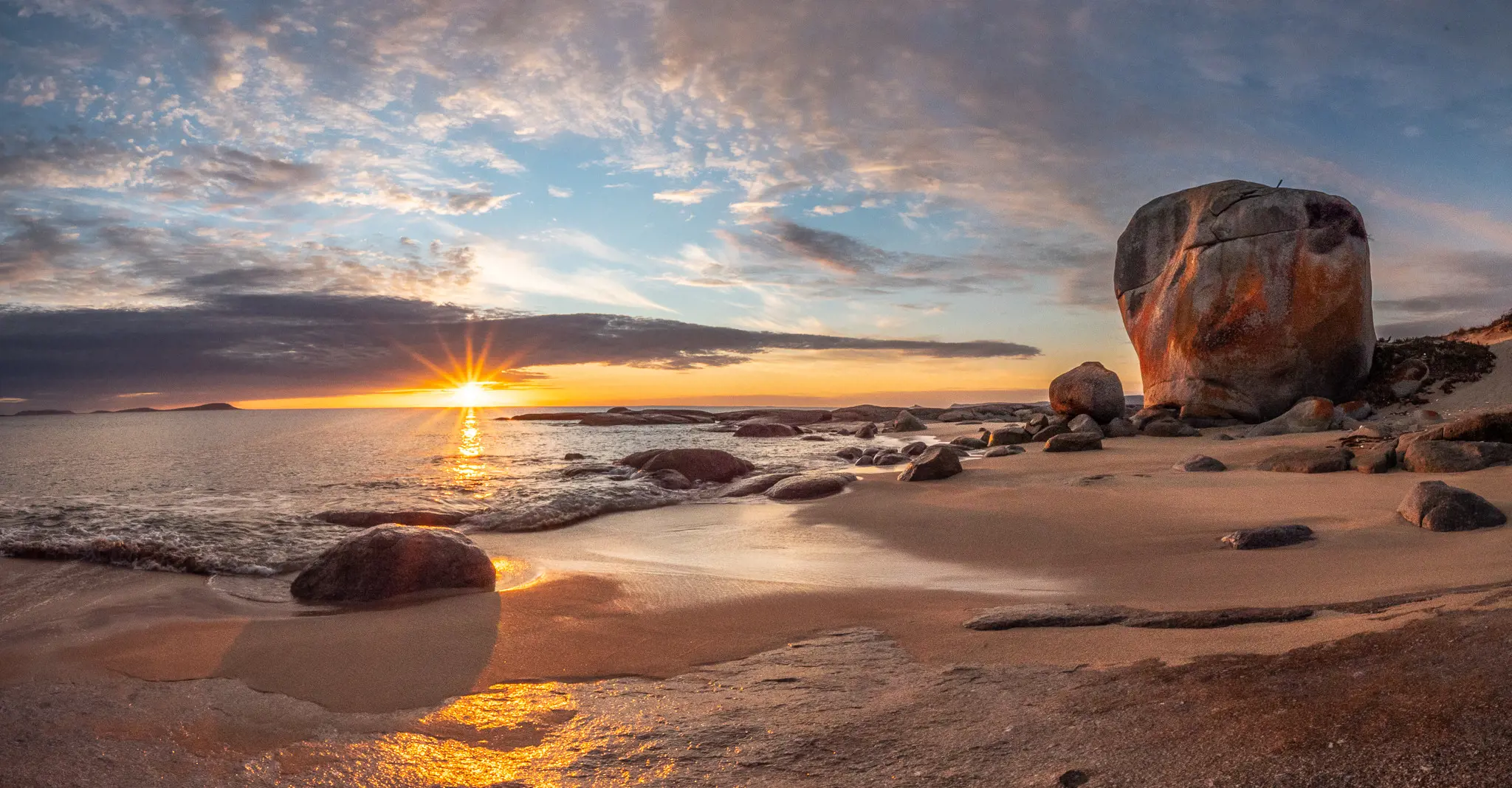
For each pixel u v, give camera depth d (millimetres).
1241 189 26766
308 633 6434
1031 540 9969
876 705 4227
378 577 7898
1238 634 4773
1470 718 2738
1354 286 25375
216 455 27500
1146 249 29453
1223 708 3330
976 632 5691
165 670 5539
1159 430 24359
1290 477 13227
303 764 3918
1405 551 7520
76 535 11156
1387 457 13195
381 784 3688
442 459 26016
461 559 8188
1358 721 2914
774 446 31062
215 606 7688
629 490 15719
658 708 4547
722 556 10070
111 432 48281
